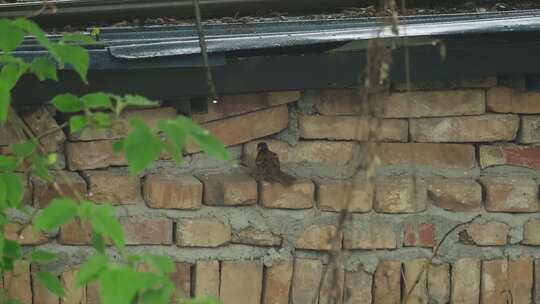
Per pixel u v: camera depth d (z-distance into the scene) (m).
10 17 9.40
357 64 9.12
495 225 9.82
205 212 9.62
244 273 9.70
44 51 8.76
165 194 9.53
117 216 9.52
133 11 9.60
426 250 9.82
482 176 9.95
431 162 9.88
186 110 9.61
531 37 9.13
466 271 9.83
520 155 9.97
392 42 7.67
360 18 9.68
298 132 9.80
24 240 9.43
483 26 8.91
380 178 9.80
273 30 9.43
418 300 9.55
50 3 9.29
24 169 9.25
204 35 9.24
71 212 5.72
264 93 9.69
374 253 9.77
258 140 9.80
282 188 9.65
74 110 6.51
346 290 9.30
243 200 9.62
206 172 9.75
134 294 5.50
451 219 9.81
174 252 9.62
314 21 9.59
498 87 9.82
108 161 9.54
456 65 9.19
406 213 9.73
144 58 8.71
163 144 6.04
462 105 9.81
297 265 9.73
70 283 9.52
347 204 6.84
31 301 9.51
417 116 9.78
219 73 9.00
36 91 8.91
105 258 5.59
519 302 9.91
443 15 9.73
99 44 8.81
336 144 9.83
